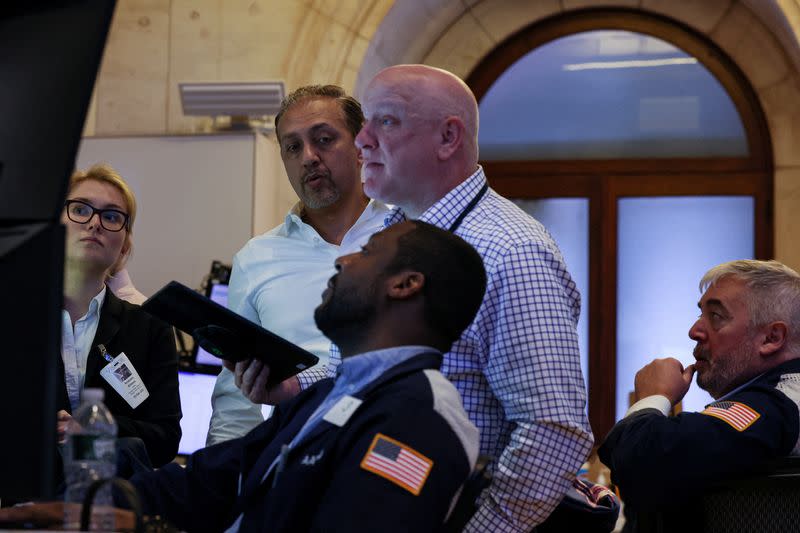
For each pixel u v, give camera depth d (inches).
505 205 111.4
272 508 85.8
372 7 291.0
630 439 124.0
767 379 126.7
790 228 312.5
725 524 120.2
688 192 319.9
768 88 314.7
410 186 112.6
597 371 319.0
